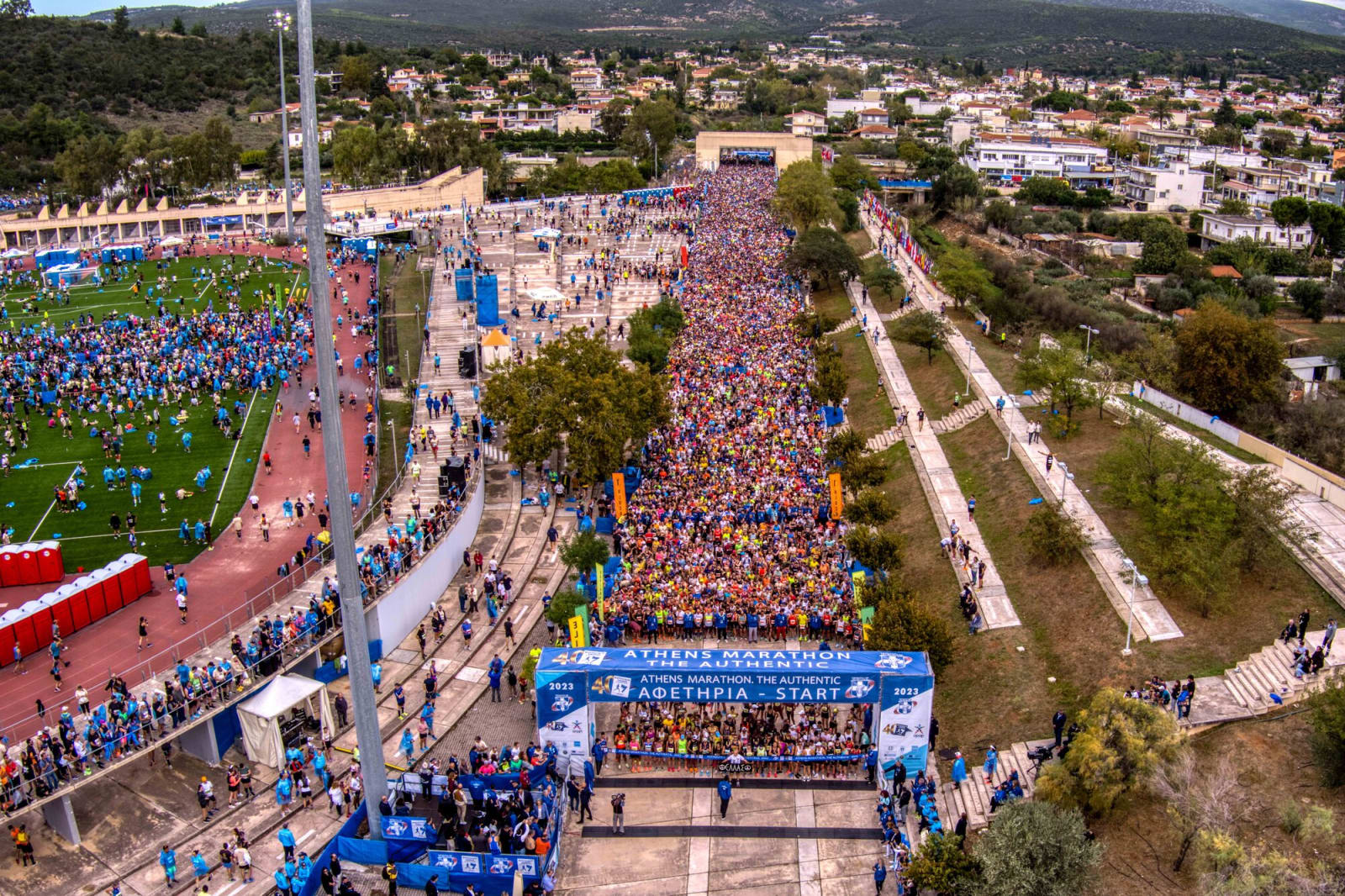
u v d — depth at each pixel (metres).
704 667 56.03
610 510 87.88
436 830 50.84
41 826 52.94
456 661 69.06
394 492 86.94
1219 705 56.50
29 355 119.69
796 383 116.75
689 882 50.44
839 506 84.75
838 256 158.12
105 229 196.50
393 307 142.62
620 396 92.12
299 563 72.38
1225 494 68.62
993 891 44.47
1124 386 102.69
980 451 96.75
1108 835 49.81
